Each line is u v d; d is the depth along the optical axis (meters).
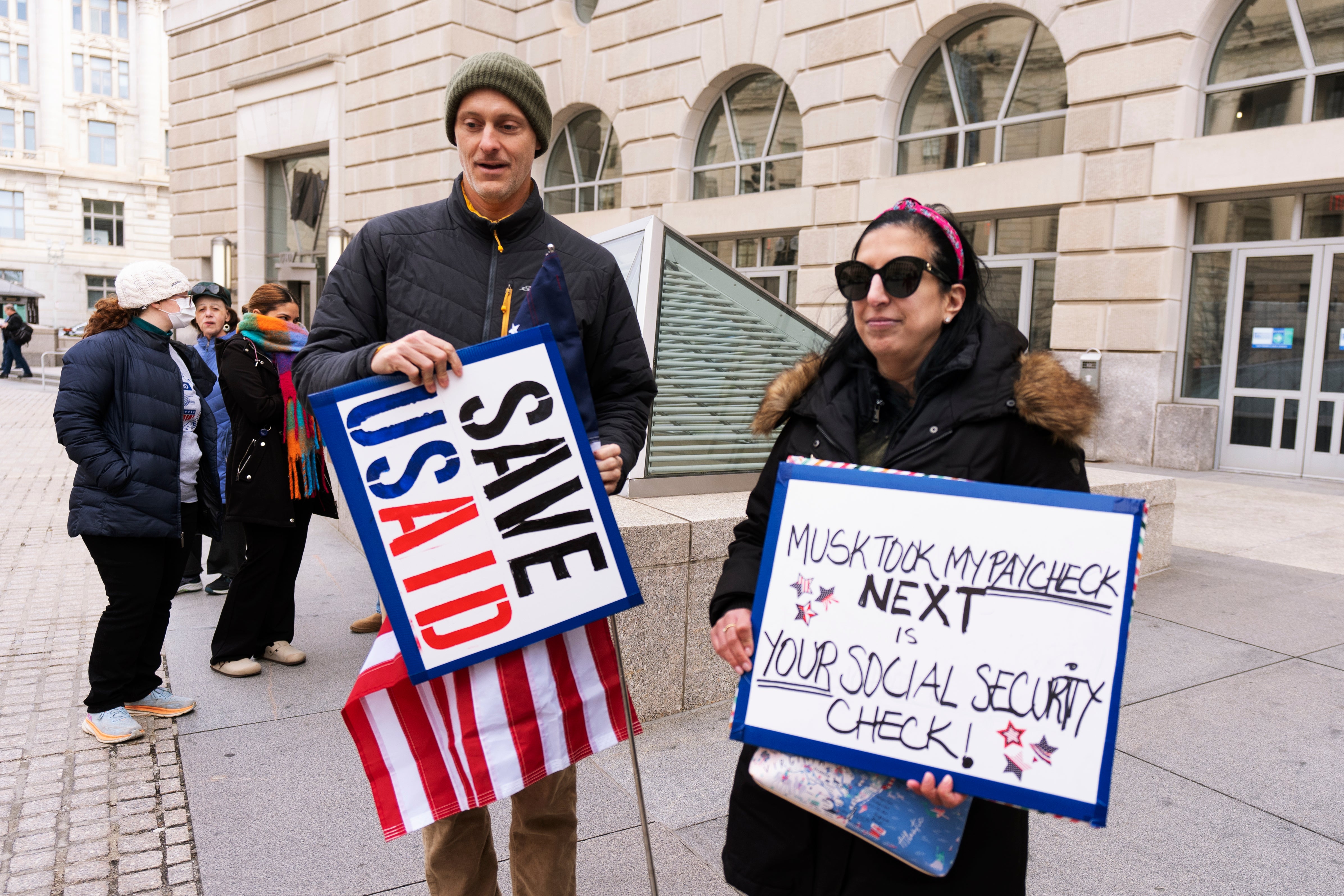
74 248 49.22
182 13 22.95
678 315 4.52
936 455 1.46
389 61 18.00
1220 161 9.41
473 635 1.70
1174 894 2.38
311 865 2.49
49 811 2.76
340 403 1.63
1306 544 6.16
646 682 3.40
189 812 2.77
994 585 1.35
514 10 17.39
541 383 1.71
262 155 21.77
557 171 17.16
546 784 1.94
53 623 4.64
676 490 4.08
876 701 1.37
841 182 12.56
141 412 3.17
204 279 23.67
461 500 1.68
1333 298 9.13
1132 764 3.08
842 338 1.64
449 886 1.88
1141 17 9.84
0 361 24.77
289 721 3.44
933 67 11.98
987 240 11.52
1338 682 3.77
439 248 1.87
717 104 14.55
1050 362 1.42
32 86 48.25
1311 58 9.11
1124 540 1.30
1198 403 10.08
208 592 5.22
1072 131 10.44
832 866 1.45
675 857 2.55
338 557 6.03
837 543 1.44
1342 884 2.43
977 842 1.40
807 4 12.76
